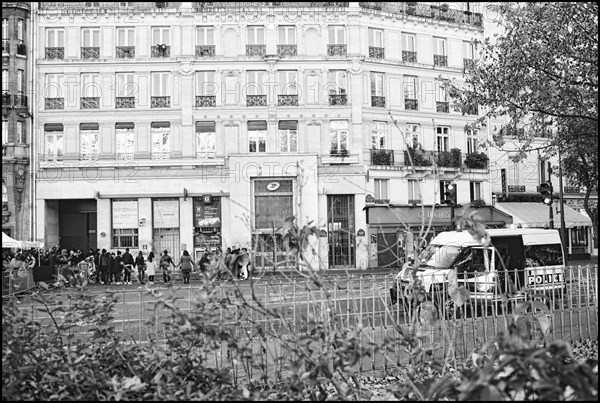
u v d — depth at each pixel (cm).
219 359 837
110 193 3891
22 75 3919
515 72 1323
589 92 1303
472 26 4488
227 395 619
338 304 818
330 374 603
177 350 670
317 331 639
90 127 3950
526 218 4225
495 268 1777
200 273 686
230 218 3906
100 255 3166
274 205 3925
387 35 4225
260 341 725
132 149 3966
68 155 3925
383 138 4153
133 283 3091
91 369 640
